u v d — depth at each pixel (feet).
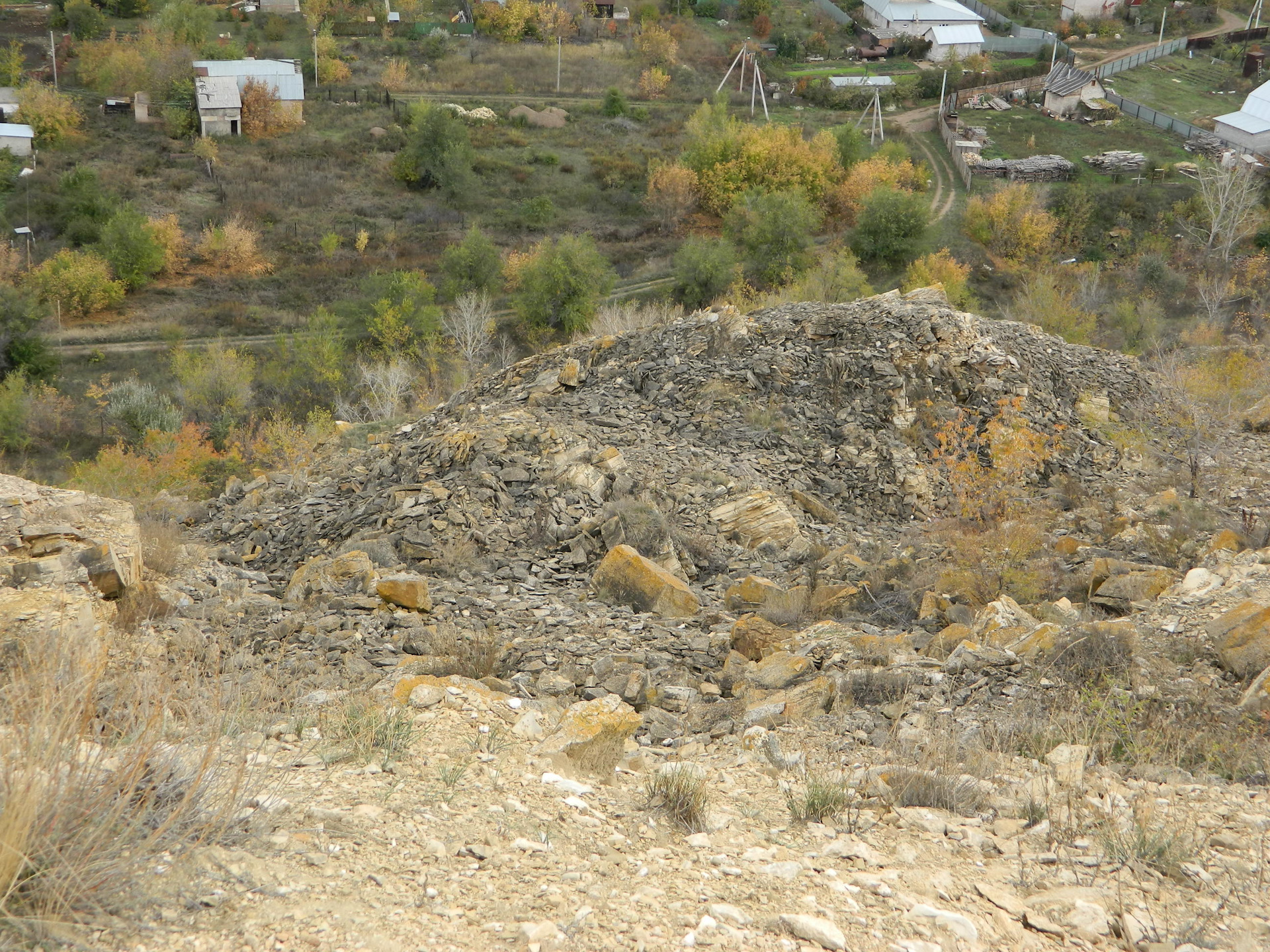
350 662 23.45
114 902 9.47
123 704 13.94
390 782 13.56
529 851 11.99
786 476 44.34
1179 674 22.80
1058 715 19.92
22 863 9.11
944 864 13.08
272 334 135.23
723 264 149.38
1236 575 28.55
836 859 12.82
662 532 34.91
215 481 79.97
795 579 34.50
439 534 35.12
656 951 10.06
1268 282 151.33
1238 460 48.42
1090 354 60.08
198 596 30.45
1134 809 14.64
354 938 9.55
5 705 11.57
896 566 34.71
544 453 40.24
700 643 27.02
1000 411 49.19
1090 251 168.76
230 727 14.98
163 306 142.61
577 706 17.30
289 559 36.50
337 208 176.45
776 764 17.39
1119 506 43.11
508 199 185.68
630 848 12.62
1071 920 11.69
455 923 10.16
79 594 24.67
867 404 49.29
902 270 163.43
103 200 164.45
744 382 50.98
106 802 10.22
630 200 189.37
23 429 106.42
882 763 17.62
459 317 133.90
